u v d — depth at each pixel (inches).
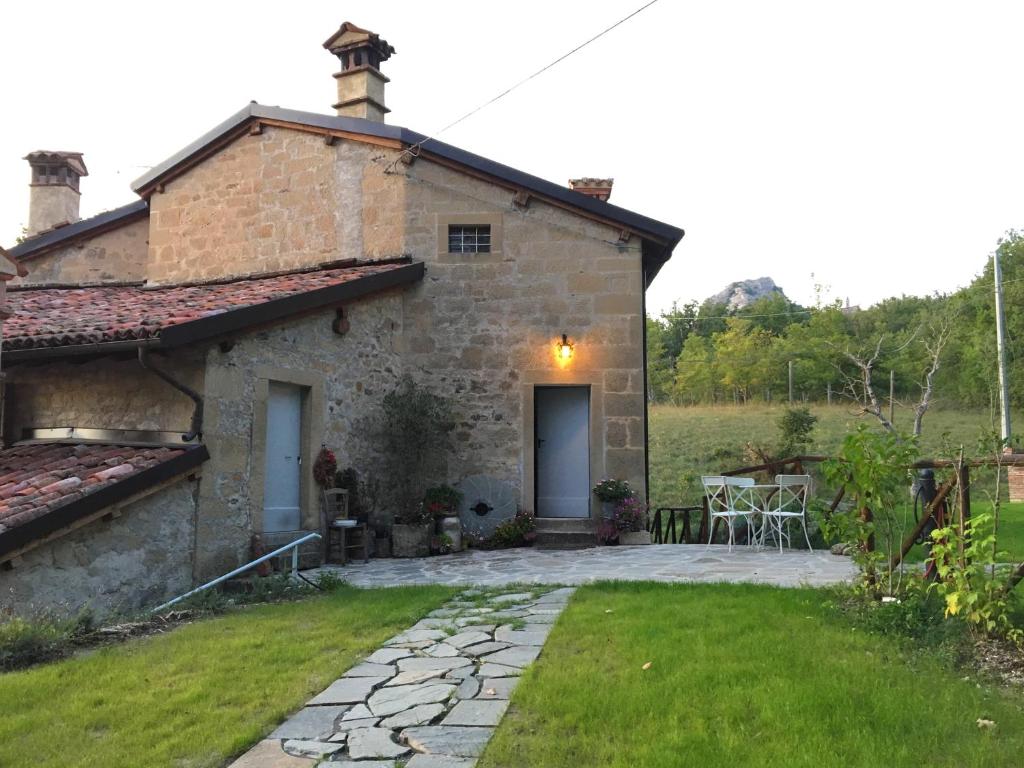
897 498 211.0
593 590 236.2
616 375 409.1
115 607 237.1
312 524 338.6
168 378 274.2
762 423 970.1
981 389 973.2
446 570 312.8
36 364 311.1
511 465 411.2
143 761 120.7
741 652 161.0
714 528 407.5
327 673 162.1
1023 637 161.6
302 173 451.8
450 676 157.8
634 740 122.1
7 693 150.6
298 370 336.2
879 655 159.8
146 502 259.3
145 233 511.5
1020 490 543.2
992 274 1179.3
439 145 420.8
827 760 111.2
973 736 120.5
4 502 227.6
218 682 157.4
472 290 422.0
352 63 466.9
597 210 409.7
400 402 391.9
